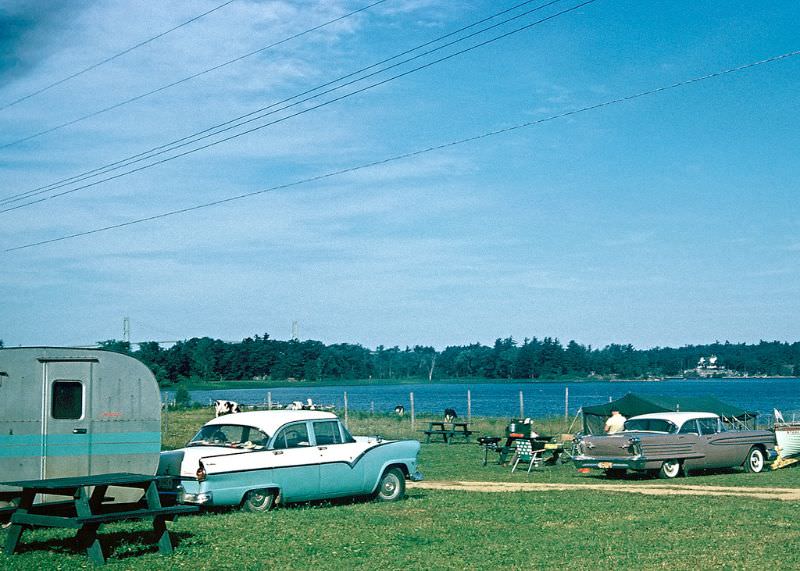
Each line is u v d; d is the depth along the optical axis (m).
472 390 182.25
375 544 12.28
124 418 14.02
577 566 10.89
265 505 15.57
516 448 25.70
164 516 11.77
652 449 22.56
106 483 11.43
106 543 12.23
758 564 10.98
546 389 185.00
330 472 16.31
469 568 10.80
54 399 13.45
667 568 10.76
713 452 23.77
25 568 10.51
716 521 14.51
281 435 15.94
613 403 32.16
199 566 10.77
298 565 10.92
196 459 14.98
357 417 50.00
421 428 43.25
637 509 15.98
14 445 13.05
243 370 179.50
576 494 18.70
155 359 134.00
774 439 25.38
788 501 17.39
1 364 13.08
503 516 15.05
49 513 13.62
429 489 20.17
